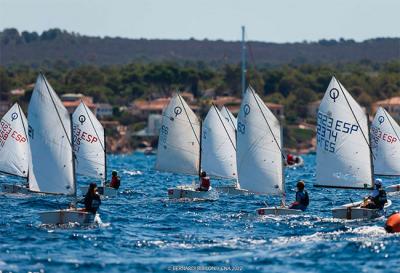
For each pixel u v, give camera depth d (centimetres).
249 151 16200
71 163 14962
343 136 16300
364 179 16225
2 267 10944
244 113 16225
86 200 14225
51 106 15012
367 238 12950
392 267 11106
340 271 10906
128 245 12500
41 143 15075
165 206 17962
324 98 16412
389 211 16838
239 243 12700
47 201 18200
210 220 15325
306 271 10925
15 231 13550
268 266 11162
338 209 15038
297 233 13575
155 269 10950
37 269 10875
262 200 19388
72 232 13525
